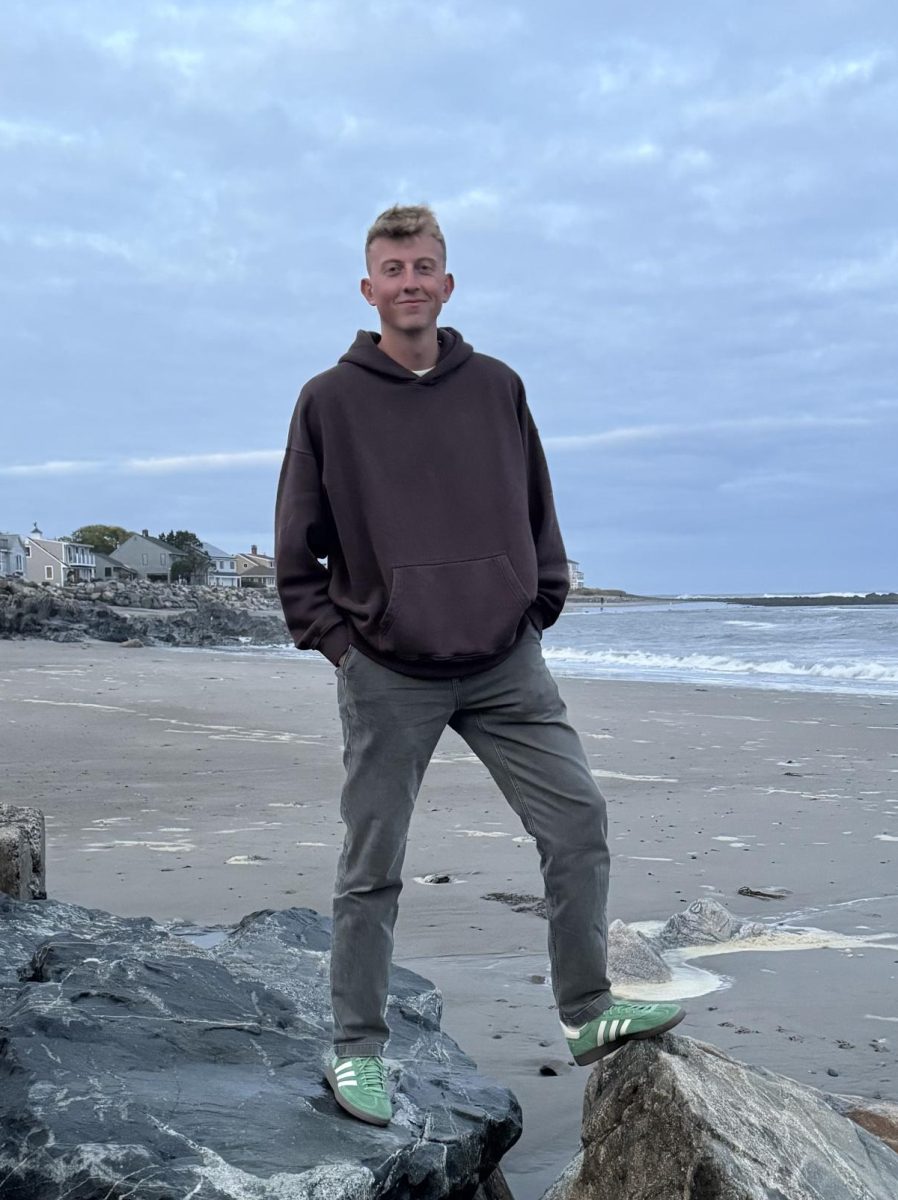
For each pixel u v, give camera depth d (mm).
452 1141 2676
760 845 7176
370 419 2697
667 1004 2678
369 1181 2416
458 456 2709
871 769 10180
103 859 6820
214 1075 2826
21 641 35000
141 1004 3150
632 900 5953
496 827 7715
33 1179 2352
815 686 19562
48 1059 2744
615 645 36281
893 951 5004
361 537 2689
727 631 44688
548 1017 4238
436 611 2625
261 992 3400
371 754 2695
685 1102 2389
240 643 39969
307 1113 2666
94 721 13867
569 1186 2564
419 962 4949
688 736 12508
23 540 99938
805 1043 3943
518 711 2725
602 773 10070
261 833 7555
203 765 10555
